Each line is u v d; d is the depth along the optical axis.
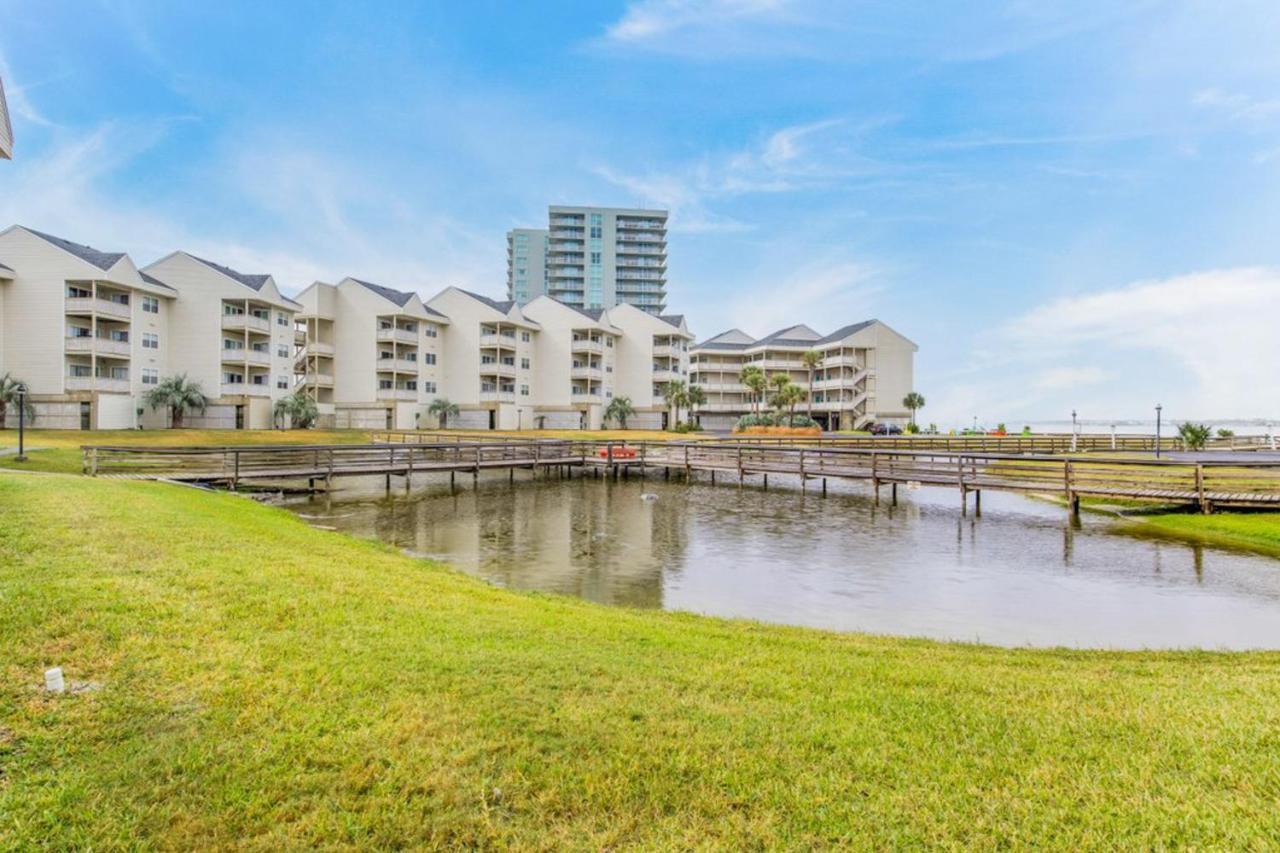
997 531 17.58
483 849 3.09
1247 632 9.16
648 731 4.21
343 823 3.22
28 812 3.17
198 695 4.38
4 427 35.88
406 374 54.09
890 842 3.16
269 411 46.62
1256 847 3.07
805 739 4.16
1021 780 3.69
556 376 61.03
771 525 18.73
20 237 36.34
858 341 71.69
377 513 20.38
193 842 3.06
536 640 6.12
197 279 43.09
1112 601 10.81
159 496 14.65
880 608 10.52
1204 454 34.03
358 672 4.90
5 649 4.80
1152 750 4.05
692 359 78.06
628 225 125.50
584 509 21.62
